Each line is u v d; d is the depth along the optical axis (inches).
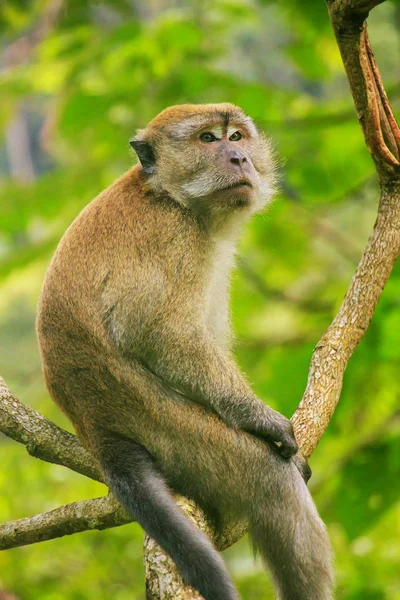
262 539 365.1
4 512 711.7
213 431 369.1
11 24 805.9
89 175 745.0
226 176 431.2
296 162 752.3
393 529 650.8
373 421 642.2
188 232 401.7
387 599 592.1
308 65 754.8
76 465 379.9
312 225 847.1
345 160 752.3
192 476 369.7
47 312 390.9
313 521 359.3
